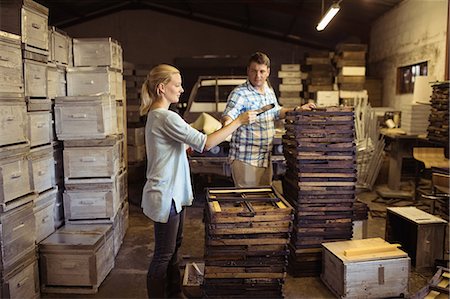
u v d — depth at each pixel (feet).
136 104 26.89
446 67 18.56
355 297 8.63
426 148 16.17
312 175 9.71
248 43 45.50
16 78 8.28
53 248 9.14
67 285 9.27
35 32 9.15
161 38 45.34
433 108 15.69
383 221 14.08
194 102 19.90
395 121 21.25
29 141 8.79
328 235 9.91
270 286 8.18
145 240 12.57
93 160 10.46
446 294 7.57
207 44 45.39
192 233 13.21
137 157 20.51
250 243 7.96
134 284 9.66
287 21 38.04
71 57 11.76
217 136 7.25
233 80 20.11
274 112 10.48
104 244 9.87
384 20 27.99
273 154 14.47
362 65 25.22
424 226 10.21
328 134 9.64
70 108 10.26
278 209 7.91
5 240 7.72
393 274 8.72
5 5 8.51
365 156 18.62
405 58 23.90
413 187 18.19
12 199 7.95
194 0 36.55
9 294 7.79
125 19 45.11
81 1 37.06
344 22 32.86
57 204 10.54
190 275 9.37
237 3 34.60
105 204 10.59
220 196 8.99
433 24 20.13
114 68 12.19
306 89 28.81
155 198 7.39
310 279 9.86
